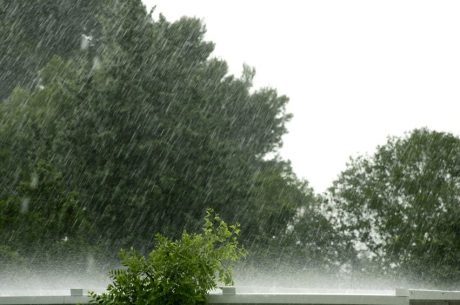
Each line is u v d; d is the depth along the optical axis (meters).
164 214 35.62
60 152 35.97
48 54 47.12
